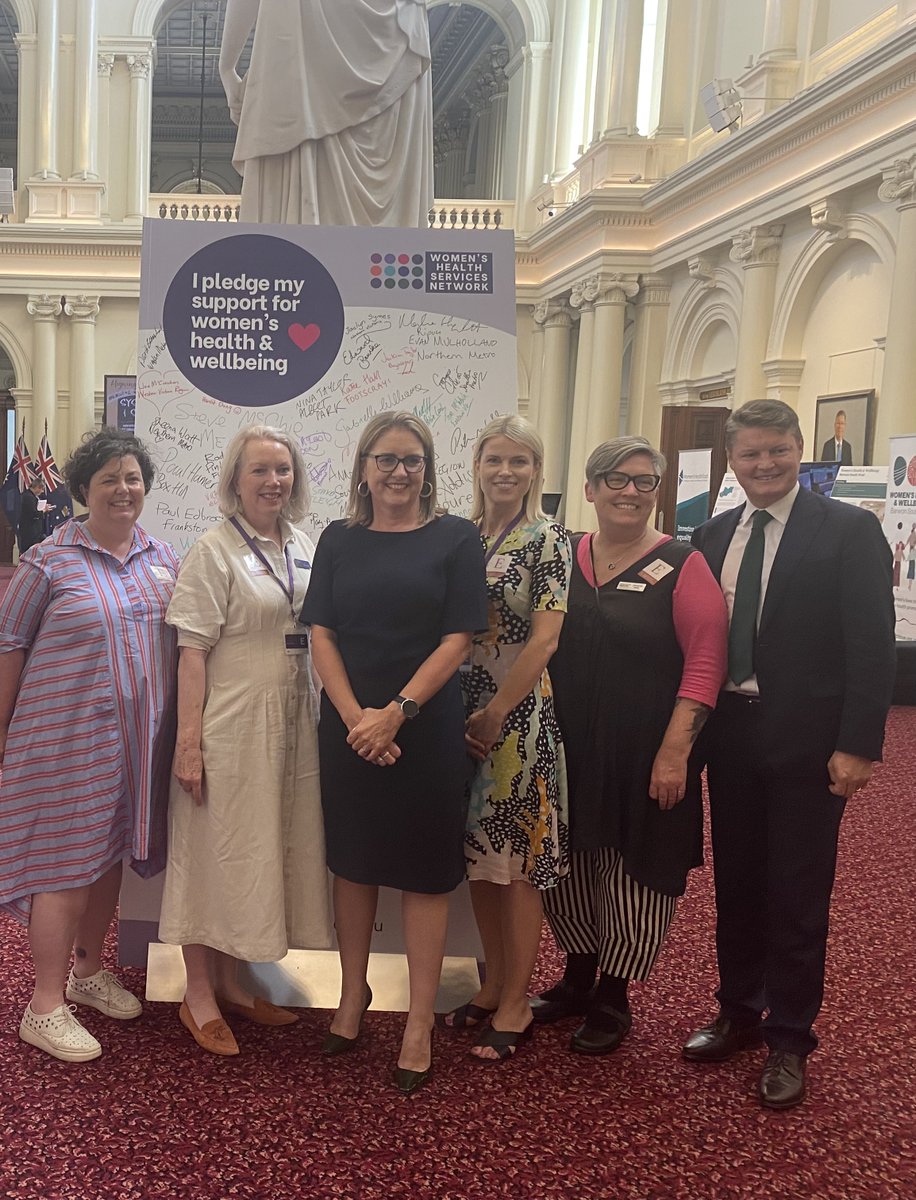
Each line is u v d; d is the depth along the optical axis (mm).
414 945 2254
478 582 2213
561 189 15148
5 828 2264
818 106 8773
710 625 2266
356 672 2207
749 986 2414
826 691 2182
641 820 2320
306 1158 1943
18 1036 2377
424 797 2189
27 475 12734
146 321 3064
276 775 2305
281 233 3088
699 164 11000
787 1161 1999
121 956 2732
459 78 20078
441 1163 1945
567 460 15453
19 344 15680
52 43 15109
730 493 8117
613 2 13203
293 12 4008
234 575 2314
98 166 15648
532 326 15875
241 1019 2537
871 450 8594
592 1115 2133
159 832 2400
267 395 3092
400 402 3113
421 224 4344
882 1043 2506
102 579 2322
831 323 9398
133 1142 1973
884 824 4426
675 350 12492
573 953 2586
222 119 22516
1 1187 1828
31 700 2260
